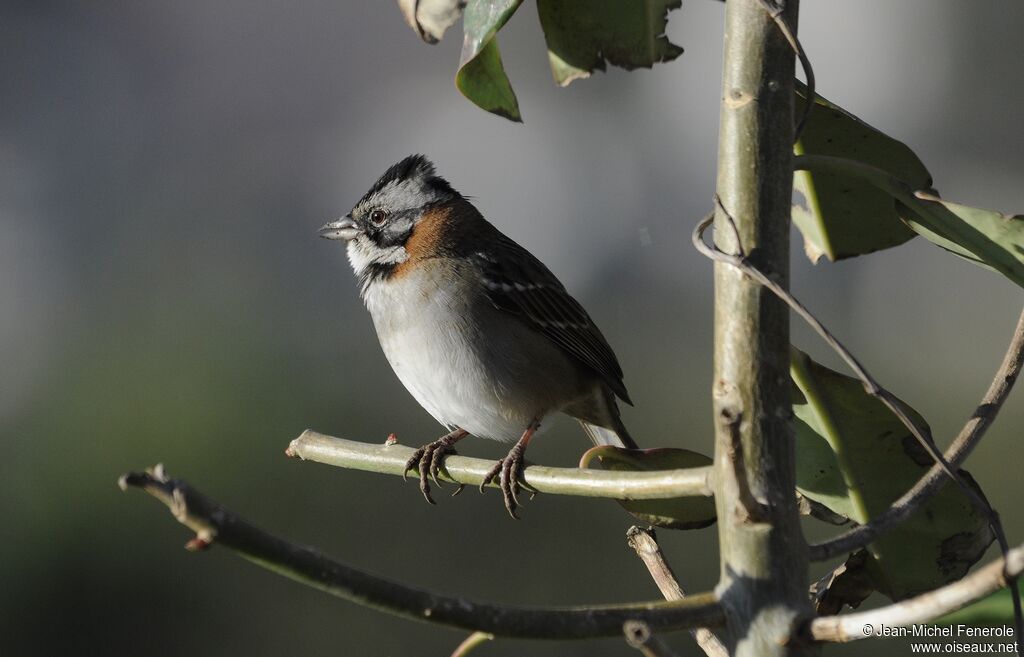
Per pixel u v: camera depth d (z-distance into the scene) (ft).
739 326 8.73
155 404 49.06
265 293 67.92
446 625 7.73
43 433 46.75
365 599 7.64
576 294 77.46
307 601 37.88
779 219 8.93
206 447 46.47
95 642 36.60
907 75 106.01
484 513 42.37
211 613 37.32
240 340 58.44
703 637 10.39
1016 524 39.93
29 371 54.54
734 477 8.25
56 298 68.59
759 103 9.04
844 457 11.39
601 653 33.24
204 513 7.31
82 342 59.00
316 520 42.37
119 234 82.99
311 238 85.35
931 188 12.28
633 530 11.30
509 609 7.86
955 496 11.16
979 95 101.24
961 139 101.24
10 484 42.88
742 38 9.16
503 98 12.60
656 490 9.02
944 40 104.17
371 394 54.34
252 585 38.52
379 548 40.68
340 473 45.19
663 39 13.19
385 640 36.32
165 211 91.76
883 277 70.79
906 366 60.59
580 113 101.91
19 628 37.11
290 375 54.65
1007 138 100.07
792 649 8.09
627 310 71.31
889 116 106.32
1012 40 100.32
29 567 38.93
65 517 40.98
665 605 8.21
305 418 50.29
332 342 60.13
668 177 98.43
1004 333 63.72
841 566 11.73
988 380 57.77
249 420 49.11
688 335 66.08
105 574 38.73
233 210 98.12
